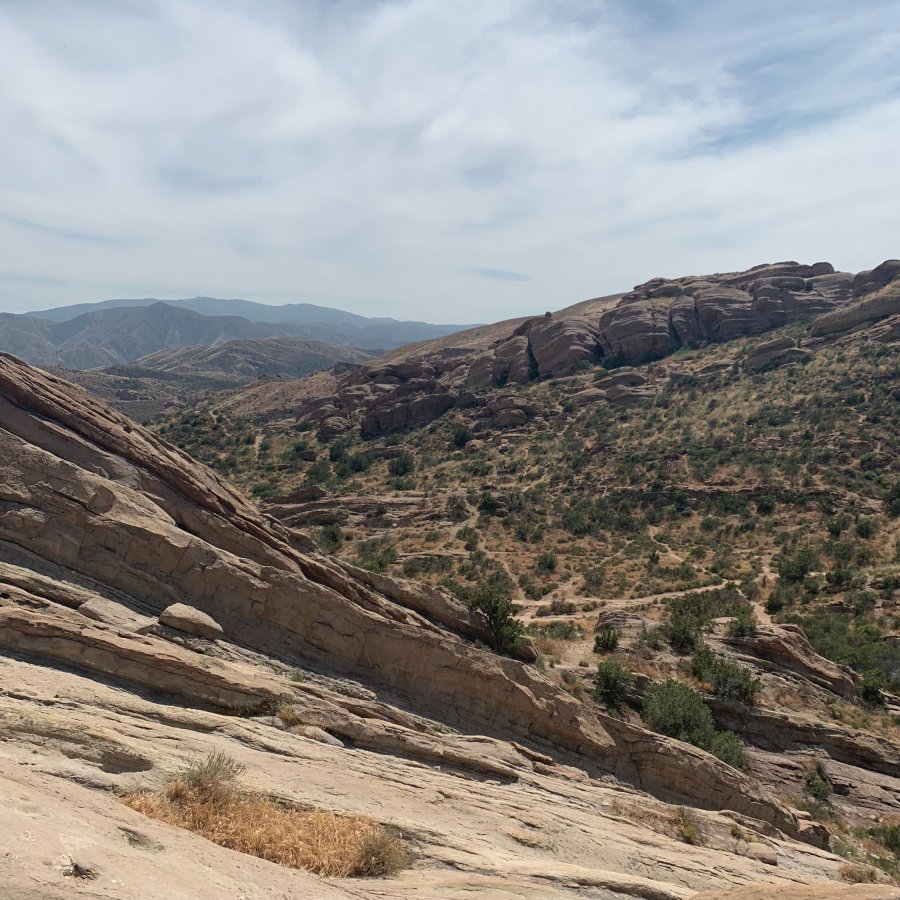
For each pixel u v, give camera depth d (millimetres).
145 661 16641
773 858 20938
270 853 9477
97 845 6250
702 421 109375
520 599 64125
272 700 18141
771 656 41438
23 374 22641
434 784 16156
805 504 82312
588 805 20594
